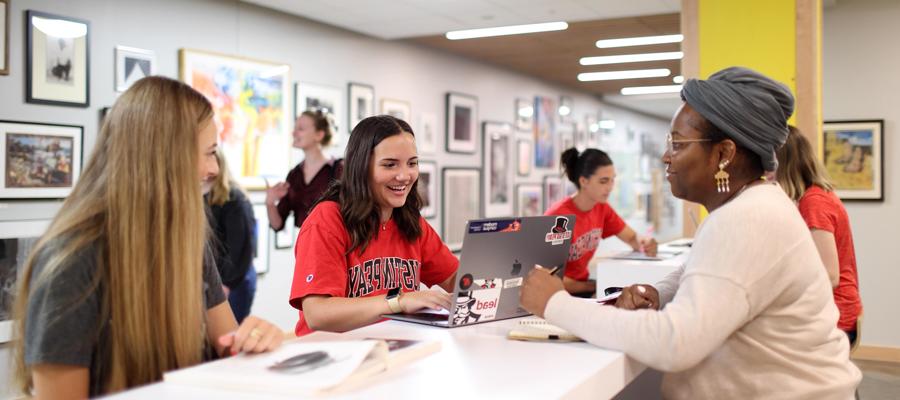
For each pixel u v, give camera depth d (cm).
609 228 435
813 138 424
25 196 448
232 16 589
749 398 148
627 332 140
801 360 145
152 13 526
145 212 132
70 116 475
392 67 774
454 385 114
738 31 441
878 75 574
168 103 136
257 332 129
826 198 301
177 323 135
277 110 630
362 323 185
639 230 1572
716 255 141
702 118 158
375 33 725
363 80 732
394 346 136
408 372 123
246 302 409
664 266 360
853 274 305
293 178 490
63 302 121
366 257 208
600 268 374
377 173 204
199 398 103
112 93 501
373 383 115
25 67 448
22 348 127
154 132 134
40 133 457
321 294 193
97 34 489
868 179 576
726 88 155
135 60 514
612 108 1415
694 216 484
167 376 113
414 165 211
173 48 542
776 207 146
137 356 130
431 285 237
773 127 154
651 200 1650
